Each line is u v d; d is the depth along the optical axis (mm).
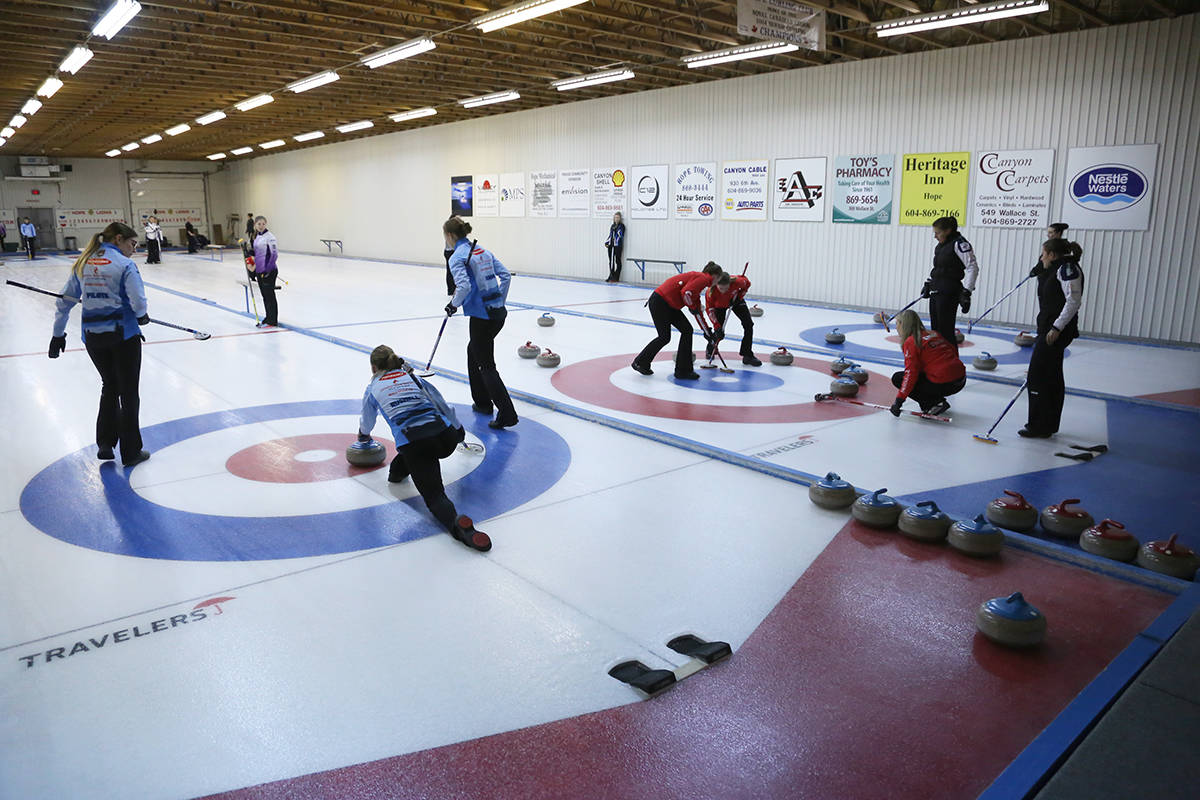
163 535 3998
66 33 11820
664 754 2354
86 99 17953
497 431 5930
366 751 2363
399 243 25266
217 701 2617
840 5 10180
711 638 3035
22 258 29062
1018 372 8242
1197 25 9609
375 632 3062
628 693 2666
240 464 5133
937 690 2689
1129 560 3668
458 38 12305
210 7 10383
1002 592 3416
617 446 5562
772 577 3555
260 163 33469
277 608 3252
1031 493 4613
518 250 20562
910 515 3984
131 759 2328
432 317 12414
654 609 3256
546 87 16438
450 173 22453
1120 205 10539
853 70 13117
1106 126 10523
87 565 3660
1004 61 11352
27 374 8023
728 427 6031
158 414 6430
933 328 7969
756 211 14938
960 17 9906
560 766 2297
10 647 2953
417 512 4320
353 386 7484
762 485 4777
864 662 2865
